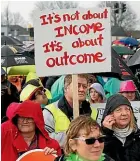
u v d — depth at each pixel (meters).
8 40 31.41
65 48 7.13
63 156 5.25
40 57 7.13
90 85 9.45
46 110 7.36
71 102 7.38
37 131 6.29
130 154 6.31
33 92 8.53
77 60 7.15
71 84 7.30
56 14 7.11
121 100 6.30
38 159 5.86
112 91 11.20
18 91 13.06
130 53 26.03
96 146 5.02
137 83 14.70
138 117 8.59
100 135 5.07
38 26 7.12
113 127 6.35
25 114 6.06
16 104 6.27
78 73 7.13
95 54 7.17
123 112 6.27
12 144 6.18
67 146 5.14
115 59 14.37
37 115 6.17
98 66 7.18
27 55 17.44
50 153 5.91
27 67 16.23
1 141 6.16
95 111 8.11
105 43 7.17
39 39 7.13
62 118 7.28
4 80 13.77
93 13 7.13
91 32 7.15
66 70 7.13
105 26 7.15
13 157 6.13
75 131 5.05
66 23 7.13
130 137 6.36
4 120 8.42
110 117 6.33
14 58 16.64
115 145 6.29
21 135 6.21
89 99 9.31
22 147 6.16
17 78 14.52
